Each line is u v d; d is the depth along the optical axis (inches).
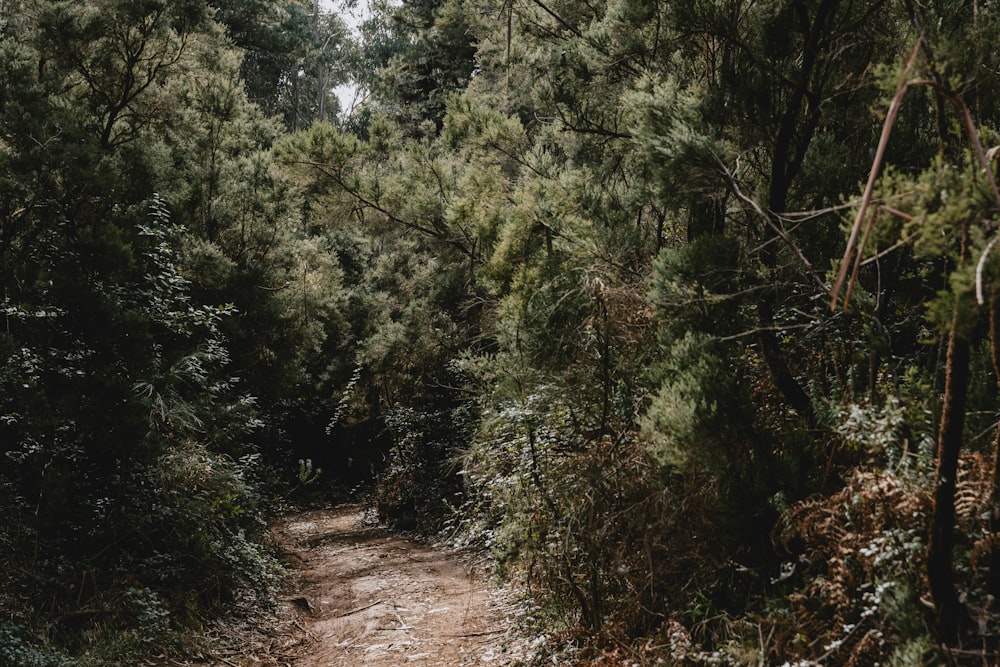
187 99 495.2
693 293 166.2
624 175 268.1
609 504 197.5
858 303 150.8
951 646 109.7
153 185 370.6
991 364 137.3
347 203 354.9
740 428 153.2
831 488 154.3
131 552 284.2
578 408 217.2
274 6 1210.6
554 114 274.4
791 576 156.7
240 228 505.7
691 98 176.2
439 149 474.6
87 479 283.7
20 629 214.8
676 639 157.2
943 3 143.6
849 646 129.0
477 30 485.4
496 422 245.9
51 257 282.5
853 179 164.9
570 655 198.7
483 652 231.9
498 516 291.0
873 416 135.9
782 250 172.9
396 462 639.1
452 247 363.9
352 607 326.0
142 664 225.3
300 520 664.4
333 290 581.6
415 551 459.5
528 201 231.1
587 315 210.7
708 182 169.8
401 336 597.3
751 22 178.2
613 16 222.2
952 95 86.3
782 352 179.2
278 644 275.0
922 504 119.6
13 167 285.3
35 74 386.0
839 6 165.0
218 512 331.9
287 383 522.9
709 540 173.5
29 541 253.6
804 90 162.4
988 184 81.8
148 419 277.6
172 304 341.4
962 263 88.3
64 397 263.1
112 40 400.8
